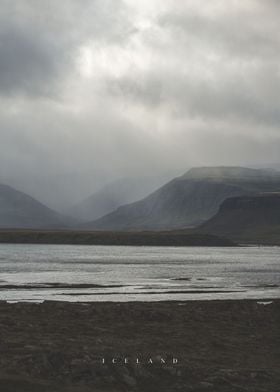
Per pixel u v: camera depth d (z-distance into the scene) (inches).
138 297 3043.8
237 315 1975.9
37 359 1129.4
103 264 6461.6
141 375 1106.7
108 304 2250.2
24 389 972.6
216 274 5064.0
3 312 1868.8
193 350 1409.9
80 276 4547.2
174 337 1569.9
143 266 6186.0
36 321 1708.9
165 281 4173.2
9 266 5757.9
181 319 1871.3
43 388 991.0
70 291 3321.9
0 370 1059.9
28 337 1411.2
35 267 5669.3
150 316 1879.9
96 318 1822.1
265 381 1146.7
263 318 1942.7
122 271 5280.5
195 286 3782.0
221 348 1465.3
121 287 3622.0
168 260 7647.6
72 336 1481.3
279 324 1862.7
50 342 1336.1
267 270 5708.7
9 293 3147.1
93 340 1418.6
